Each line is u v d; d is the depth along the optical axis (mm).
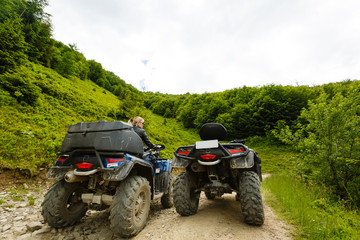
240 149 2771
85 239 2373
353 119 5328
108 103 28094
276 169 15562
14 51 11367
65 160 2590
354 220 2941
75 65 39750
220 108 43938
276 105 33250
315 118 5906
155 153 3906
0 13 16938
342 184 5277
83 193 2693
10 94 9867
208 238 2170
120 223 2209
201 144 2889
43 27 28172
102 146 2395
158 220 3020
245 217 2521
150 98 95000
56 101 14133
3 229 2600
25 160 5875
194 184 3238
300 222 2686
